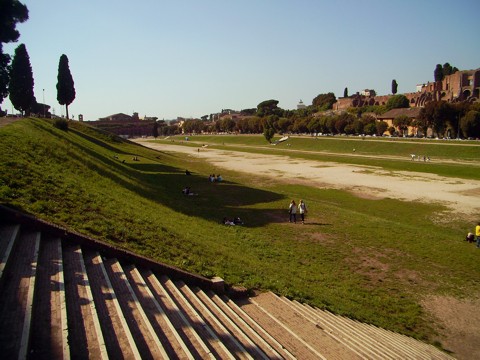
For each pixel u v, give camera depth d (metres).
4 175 14.44
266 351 8.75
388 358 9.64
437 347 12.35
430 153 82.12
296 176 58.31
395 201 38.19
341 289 16.00
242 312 10.95
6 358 5.66
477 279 17.88
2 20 35.62
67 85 79.69
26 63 67.12
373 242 22.91
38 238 10.47
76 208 14.68
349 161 76.75
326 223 27.41
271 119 161.88
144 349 7.19
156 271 11.74
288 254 19.88
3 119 44.84
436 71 164.38
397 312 14.62
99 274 9.84
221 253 16.22
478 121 90.25
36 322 6.99
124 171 35.38
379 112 158.75
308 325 10.85
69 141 36.41
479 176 53.56
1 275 7.76
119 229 14.12
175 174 52.59
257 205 33.91
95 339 6.88
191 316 9.32
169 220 20.12
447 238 24.45
